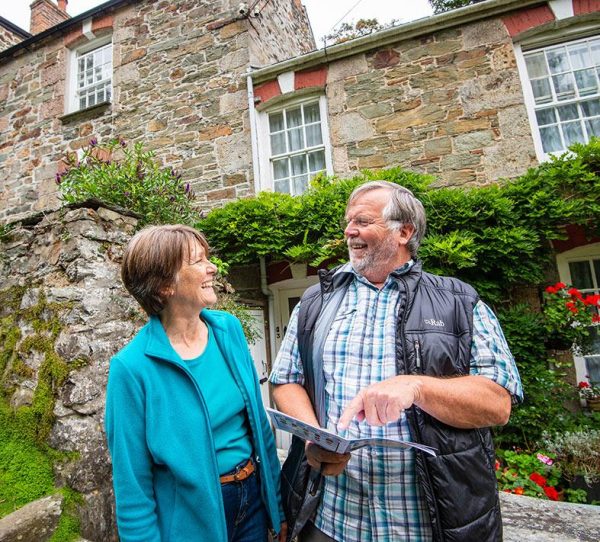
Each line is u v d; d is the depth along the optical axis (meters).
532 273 3.51
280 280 4.69
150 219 3.67
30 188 6.52
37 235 2.80
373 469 1.12
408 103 4.58
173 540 1.06
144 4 6.24
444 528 0.99
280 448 4.60
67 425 1.99
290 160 5.18
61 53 6.80
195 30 5.80
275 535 1.32
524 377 3.29
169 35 5.96
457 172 4.26
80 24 6.66
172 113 5.70
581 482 2.69
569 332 3.27
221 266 3.83
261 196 4.32
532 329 3.40
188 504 1.07
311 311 1.39
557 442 2.96
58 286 2.52
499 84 4.27
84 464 1.89
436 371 1.07
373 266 1.33
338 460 1.09
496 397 1.01
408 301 1.20
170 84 5.79
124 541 1.02
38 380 2.18
